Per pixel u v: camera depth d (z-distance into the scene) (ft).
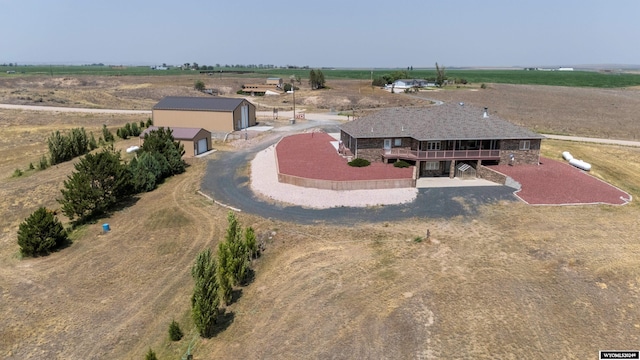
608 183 137.69
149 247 102.22
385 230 103.30
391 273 82.79
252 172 153.38
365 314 70.44
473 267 83.82
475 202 119.55
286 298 77.41
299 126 243.40
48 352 69.46
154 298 82.58
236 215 116.26
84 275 91.50
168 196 133.49
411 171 142.92
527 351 60.85
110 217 120.37
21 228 101.19
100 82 548.31
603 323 66.49
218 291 80.69
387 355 61.05
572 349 61.21
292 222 110.11
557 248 90.17
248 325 71.41
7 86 462.19
